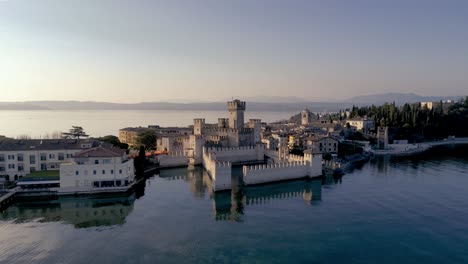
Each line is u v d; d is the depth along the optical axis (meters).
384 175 124.75
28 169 106.06
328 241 65.06
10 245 63.25
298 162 117.81
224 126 178.00
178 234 68.38
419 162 155.38
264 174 111.19
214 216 79.00
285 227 72.19
